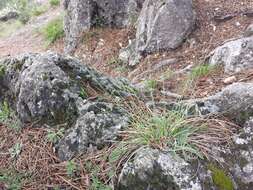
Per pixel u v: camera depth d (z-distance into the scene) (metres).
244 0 2.77
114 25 3.17
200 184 1.23
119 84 1.67
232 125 1.40
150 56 2.65
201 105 1.49
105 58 2.97
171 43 2.62
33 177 1.41
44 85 1.59
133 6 3.07
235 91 1.49
